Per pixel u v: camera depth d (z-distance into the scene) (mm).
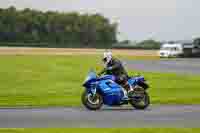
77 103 41312
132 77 38375
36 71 80312
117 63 38219
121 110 36875
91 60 118062
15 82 61625
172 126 28203
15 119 30672
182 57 153125
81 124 28766
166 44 157000
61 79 66438
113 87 37406
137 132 25703
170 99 44625
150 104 41094
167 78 68812
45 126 27703
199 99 45000
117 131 25938
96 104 36812
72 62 107562
